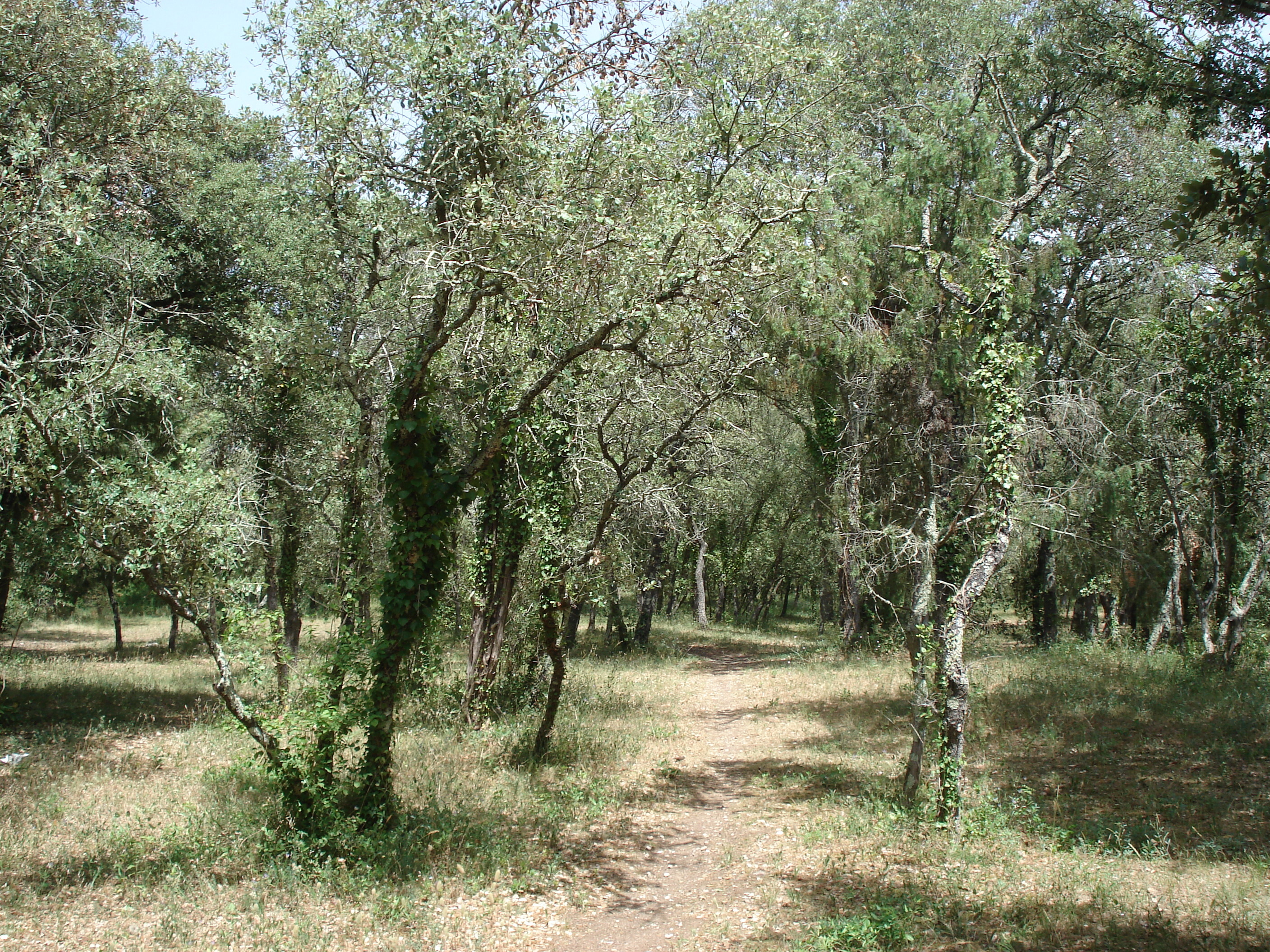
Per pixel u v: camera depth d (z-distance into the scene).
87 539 7.29
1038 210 16.86
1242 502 16.34
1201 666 15.36
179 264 14.33
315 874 7.01
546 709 11.66
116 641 25.94
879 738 12.74
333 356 11.43
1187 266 15.99
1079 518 16.09
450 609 15.48
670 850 8.41
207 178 15.04
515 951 5.91
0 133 10.11
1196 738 10.75
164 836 7.80
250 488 11.84
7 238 8.21
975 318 9.23
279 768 7.59
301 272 11.91
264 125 9.15
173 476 7.51
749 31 9.81
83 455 7.41
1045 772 10.07
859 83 17.69
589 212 7.77
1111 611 26.52
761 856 8.09
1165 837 7.63
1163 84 10.11
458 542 15.48
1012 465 8.91
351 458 11.85
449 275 7.54
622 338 8.38
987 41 16.08
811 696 17.03
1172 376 16.69
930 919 6.13
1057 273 14.04
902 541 11.77
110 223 12.45
